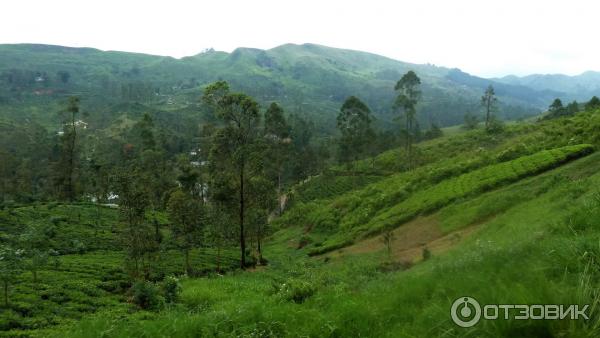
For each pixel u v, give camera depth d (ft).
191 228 115.85
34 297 69.00
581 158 113.60
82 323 32.71
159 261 120.98
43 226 128.57
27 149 327.88
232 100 121.60
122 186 98.12
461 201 118.52
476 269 23.38
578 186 70.74
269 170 242.78
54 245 131.54
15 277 80.84
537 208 73.00
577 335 12.28
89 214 192.85
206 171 221.87
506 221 77.61
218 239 129.08
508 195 101.65
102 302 70.59
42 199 233.96
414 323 17.95
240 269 127.34
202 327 24.20
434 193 135.95
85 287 80.59
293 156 309.63
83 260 113.60
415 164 257.14
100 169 207.72
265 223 145.79
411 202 140.56
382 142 333.42
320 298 27.99
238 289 70.18
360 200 178.60
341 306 23.22
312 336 20.42
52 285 79.77
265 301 34.53
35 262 79.77
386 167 286.25
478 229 86.12
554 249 20.43
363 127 254.27
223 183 129.59
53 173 250.98
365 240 132.57
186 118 550.77
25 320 57.16
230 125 125.80
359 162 310.45
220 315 25.39
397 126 548.31
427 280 24.81
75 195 245.04
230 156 127.85
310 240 166.91
